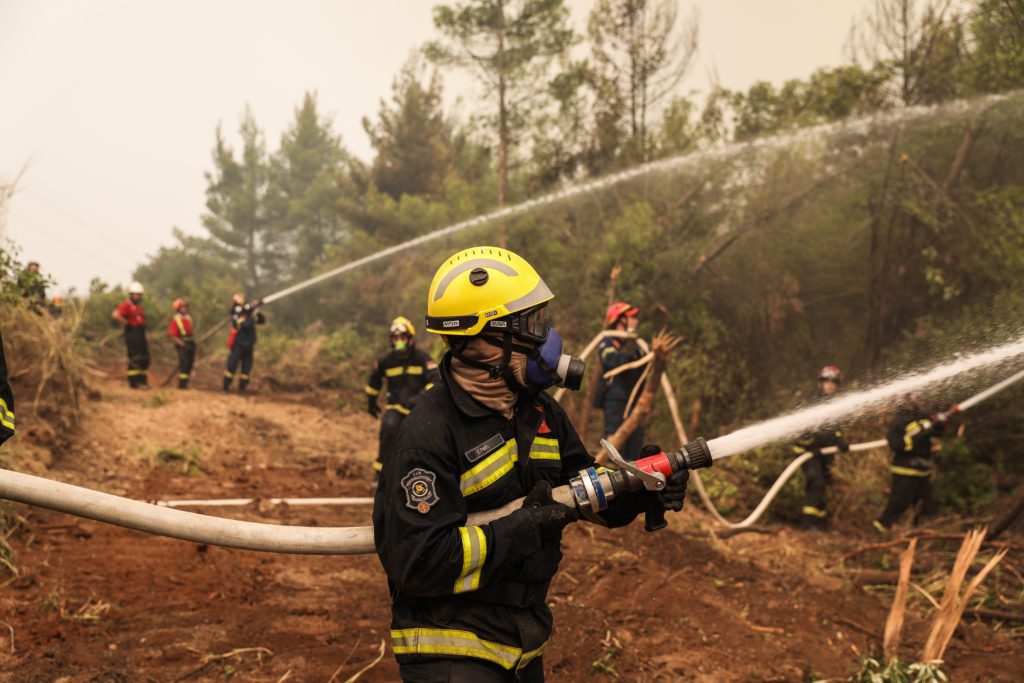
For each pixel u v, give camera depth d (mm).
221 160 43844
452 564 1952
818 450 8234
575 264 14672
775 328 13328
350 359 18812
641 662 4430
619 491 2184
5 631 4109
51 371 7996
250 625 4520
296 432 10734
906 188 13016
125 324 12477
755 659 4613
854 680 4402
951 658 4746
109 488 7031
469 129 19156
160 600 4750
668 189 15266
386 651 4328
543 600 2219
